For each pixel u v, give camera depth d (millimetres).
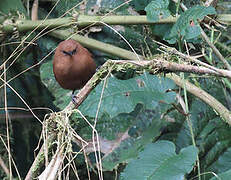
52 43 8109
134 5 8180
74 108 5254
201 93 6508
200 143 6996
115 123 7082
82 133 7070
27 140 8508
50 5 8633
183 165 4969
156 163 5102
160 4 6516
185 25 6074
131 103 5828
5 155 7922
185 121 7094
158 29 7449
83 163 7309
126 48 8047
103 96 5902
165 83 5984
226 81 6805
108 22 7551
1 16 7957
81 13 8227
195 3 8031
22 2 8664
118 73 7523
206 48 7348
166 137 7070
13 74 8516
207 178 6781
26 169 8352
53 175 4566
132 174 5047
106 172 7320
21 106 8648
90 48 7535
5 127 8273
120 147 6875
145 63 5344
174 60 5996
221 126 7062
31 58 8484
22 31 7891
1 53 8320
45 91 8773
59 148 4812
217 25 7172
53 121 5090
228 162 6629
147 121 7062
